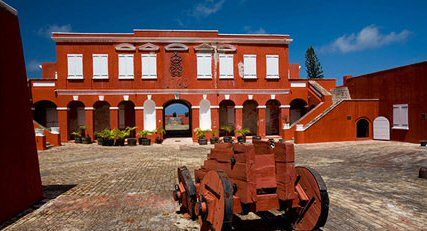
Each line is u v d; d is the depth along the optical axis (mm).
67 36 31375
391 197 9023
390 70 26703
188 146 28172
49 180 12664
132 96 31953
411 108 24594
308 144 26359
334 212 7617
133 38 31875
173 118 61781
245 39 33188
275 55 33719
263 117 33344
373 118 28391
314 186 5145
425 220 7020
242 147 5281
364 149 21688
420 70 23625
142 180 12344
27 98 9250
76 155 21672
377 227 6586
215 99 32719
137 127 31812
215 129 32562
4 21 8148
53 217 7789
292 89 34031
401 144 23938
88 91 31578
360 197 9039
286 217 6008
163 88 32219
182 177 7172
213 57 32812
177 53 32438
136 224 7121
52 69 38562
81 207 8633
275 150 5488
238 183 5363
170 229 6762
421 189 10008
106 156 21000
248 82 33312
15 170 8133
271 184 5430
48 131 28562
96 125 34562
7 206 7645
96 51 31750
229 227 4867
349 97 32062
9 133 7938
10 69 8266
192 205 6758
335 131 27750
